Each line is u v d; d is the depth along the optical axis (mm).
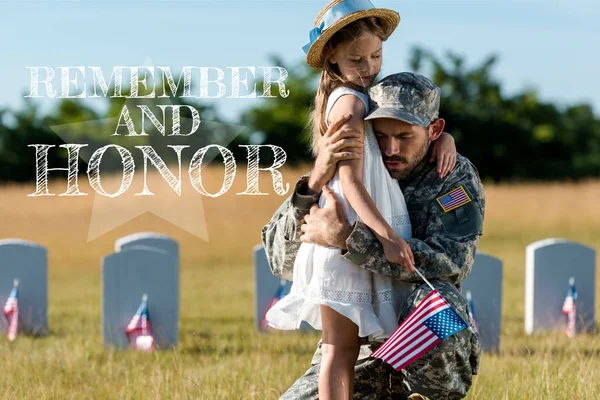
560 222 23938
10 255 9711
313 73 37781
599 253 18375
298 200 3541
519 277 14695
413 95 3383
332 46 3596
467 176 3590
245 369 6367
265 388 5414
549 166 41594
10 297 9453
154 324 8547
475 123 41719
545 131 41688
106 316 8453
